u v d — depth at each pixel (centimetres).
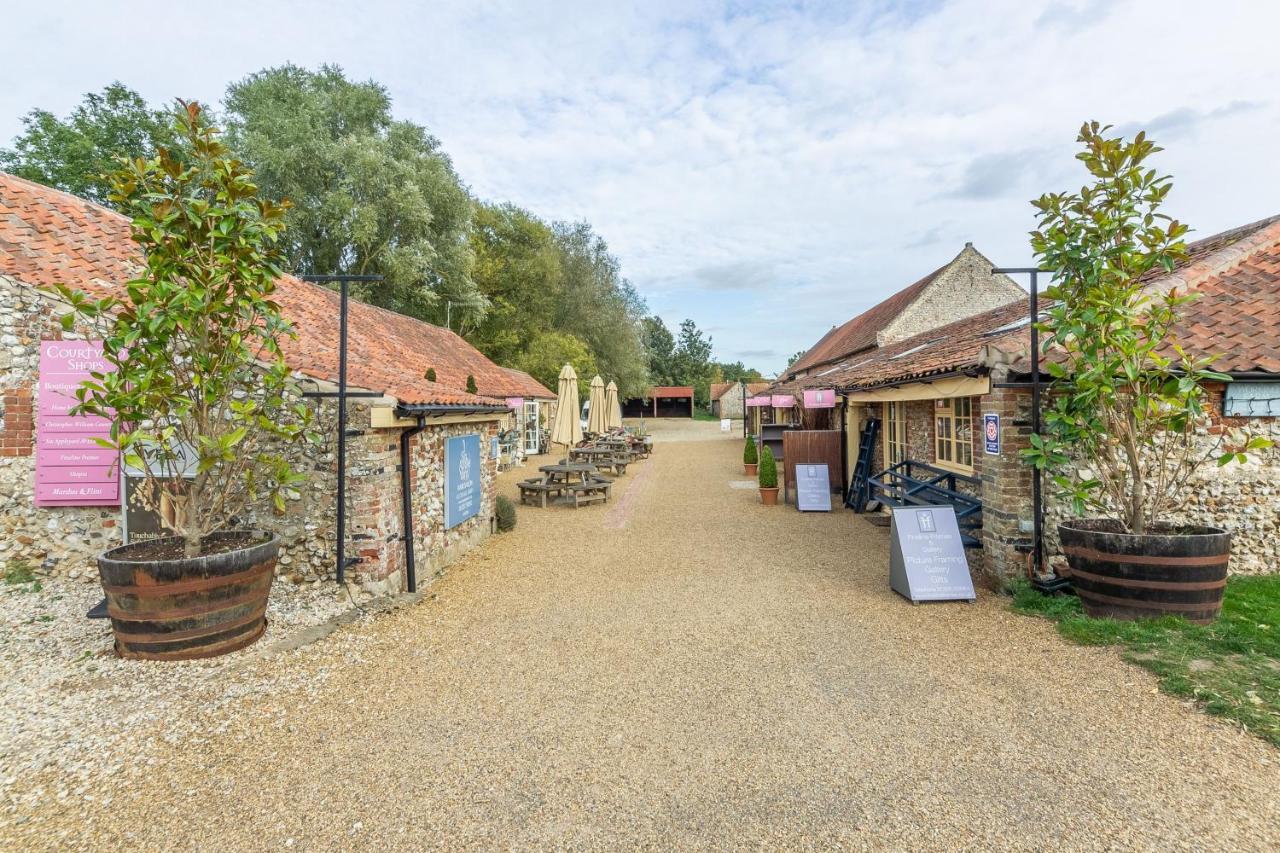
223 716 365
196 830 266
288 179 2077
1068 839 252
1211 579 455
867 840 255
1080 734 331
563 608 580
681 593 623
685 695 394
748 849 252
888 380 841
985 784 291
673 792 291
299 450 588
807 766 310
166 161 427
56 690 393
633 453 2152
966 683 399
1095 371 466
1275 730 318
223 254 447
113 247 712
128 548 480
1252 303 633
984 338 779
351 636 500
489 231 3397
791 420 2347
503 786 297
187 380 465
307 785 298
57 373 607
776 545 837
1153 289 621
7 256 623
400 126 2497
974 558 704
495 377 1841
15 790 292
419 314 2570
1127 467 577
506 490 1428
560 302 3619
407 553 634
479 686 410
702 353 8800
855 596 596
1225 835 251
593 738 342
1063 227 526
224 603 447
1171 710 350
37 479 605
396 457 630
